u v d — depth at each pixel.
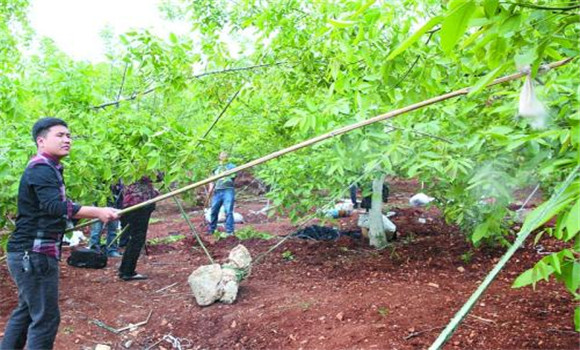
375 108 3.27
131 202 5.46
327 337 3.74
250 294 4.96
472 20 1.45
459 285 4.94
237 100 5.92
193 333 4.16
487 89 3.11
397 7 3.24
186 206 12.22
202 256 6.84
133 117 4.29
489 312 4.05
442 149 3.24
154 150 4.13
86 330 4.15
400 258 6.10
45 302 3.02
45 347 3.05
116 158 4.29
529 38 1.70
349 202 9.45
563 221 1.64
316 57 4.94
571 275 1.81
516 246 1.26
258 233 8.07
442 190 5.42
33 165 2.98
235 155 6.31
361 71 3.37
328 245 6.89
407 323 3.85
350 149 3.53
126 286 5.40
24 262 2.96
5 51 5.14
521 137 2.23
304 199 5.99
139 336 4.13
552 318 3.87
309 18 5.12
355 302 4.41
